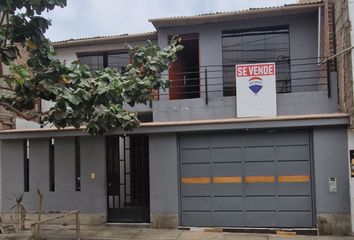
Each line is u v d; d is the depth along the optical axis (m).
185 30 14.45
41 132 13.25
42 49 8.88
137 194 12.91
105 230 12.17
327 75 11.99
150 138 12.52
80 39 15.44
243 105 12.14
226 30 14.27
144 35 15.04
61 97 8.79
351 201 11.14
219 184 12.22
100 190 12.96
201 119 12.59
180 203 12.38
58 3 7.70
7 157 13.71
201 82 14.20
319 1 13.38
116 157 13.15
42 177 13.42
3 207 13.61
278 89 13.94
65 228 12.40
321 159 11.47
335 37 12.21
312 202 11.66
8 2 7.24
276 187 11.89
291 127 11.65
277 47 14.07
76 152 13.35
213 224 12.17
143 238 11.13
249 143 12.12
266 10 13.52
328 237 11.10
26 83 8.92
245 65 12.20
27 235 10.61
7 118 14.00
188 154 12.44
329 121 11.24
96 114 10.59
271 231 11.72
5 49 8.05
